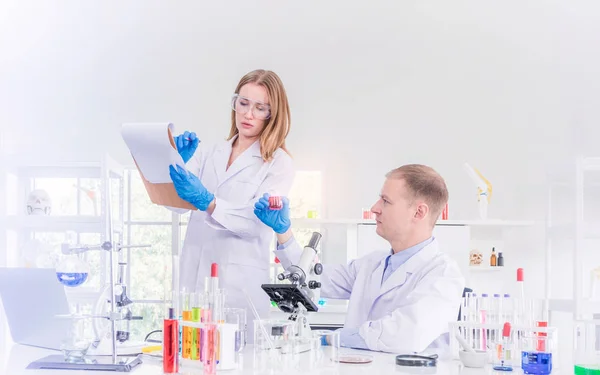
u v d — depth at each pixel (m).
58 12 4.96
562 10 4.78
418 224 2.32
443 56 4.78
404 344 2.08
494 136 4.73
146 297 4.72
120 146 4.82
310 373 1.68
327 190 4.70
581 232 3.99
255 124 2.68
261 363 1.82
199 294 1.85
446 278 2.19
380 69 4.78
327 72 4.79
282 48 4.82
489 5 4.80
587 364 1.75
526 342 1.78
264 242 2.69
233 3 4.86
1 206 4.50
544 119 4.73
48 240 4.65
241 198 2.67
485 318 2.02
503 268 4.39
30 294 2.13
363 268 2.48
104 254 3.65
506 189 4.69
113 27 4.91
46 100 4.88
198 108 4.82
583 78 4.74
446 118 4.74
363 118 4.75
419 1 4.82
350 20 4.81
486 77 4.76
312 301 2.16
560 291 4.59
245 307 2.61
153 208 4.82
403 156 4.73
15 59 4.91
